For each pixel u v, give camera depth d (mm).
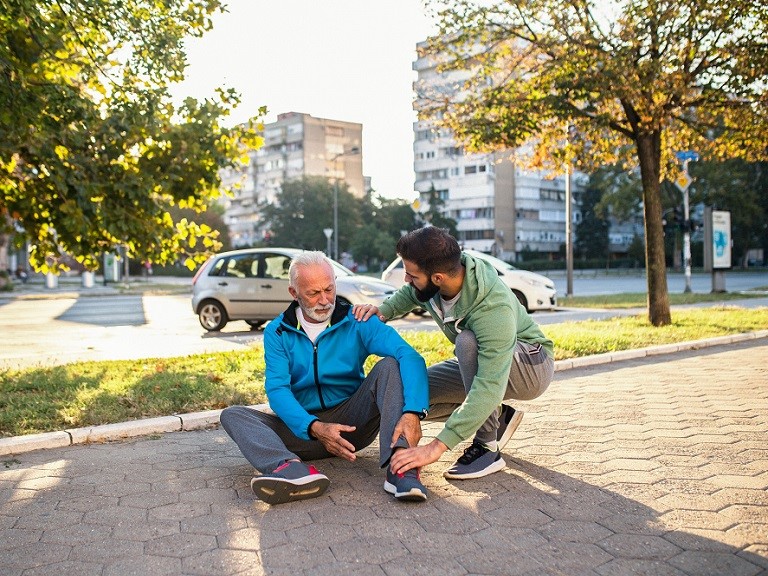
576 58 11031
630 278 49750
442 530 3027
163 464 4234
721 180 55125
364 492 3559
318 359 3768
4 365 8586
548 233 93938
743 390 6246
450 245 3438
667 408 5512
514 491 3527
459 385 3941
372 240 72938
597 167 13828
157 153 7910
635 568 2613
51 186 7461
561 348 8570
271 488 3285
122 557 2836
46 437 4684
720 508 3225
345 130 122750
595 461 4043
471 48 12867
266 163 121750
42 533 3121
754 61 10711
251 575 2635
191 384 6477
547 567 2641
